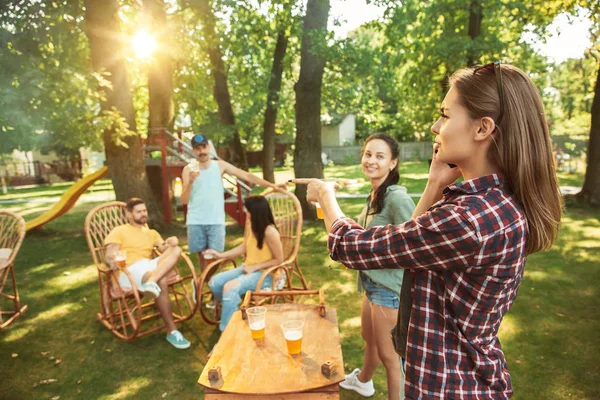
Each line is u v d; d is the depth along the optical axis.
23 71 5.57
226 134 11.66
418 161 29.64
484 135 0.89
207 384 1.92
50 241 7.92
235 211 8.67
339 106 11.99
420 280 0.97
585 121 25.48
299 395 1.89
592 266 5.52
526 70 11.22
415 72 10.95
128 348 3.65
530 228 0.91
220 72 11.89
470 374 0.93
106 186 20.08
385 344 2.30
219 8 9.55
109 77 7.25
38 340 3.84
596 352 3.36
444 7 10.04
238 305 3.47
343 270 5.57
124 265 3.62
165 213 9.00
